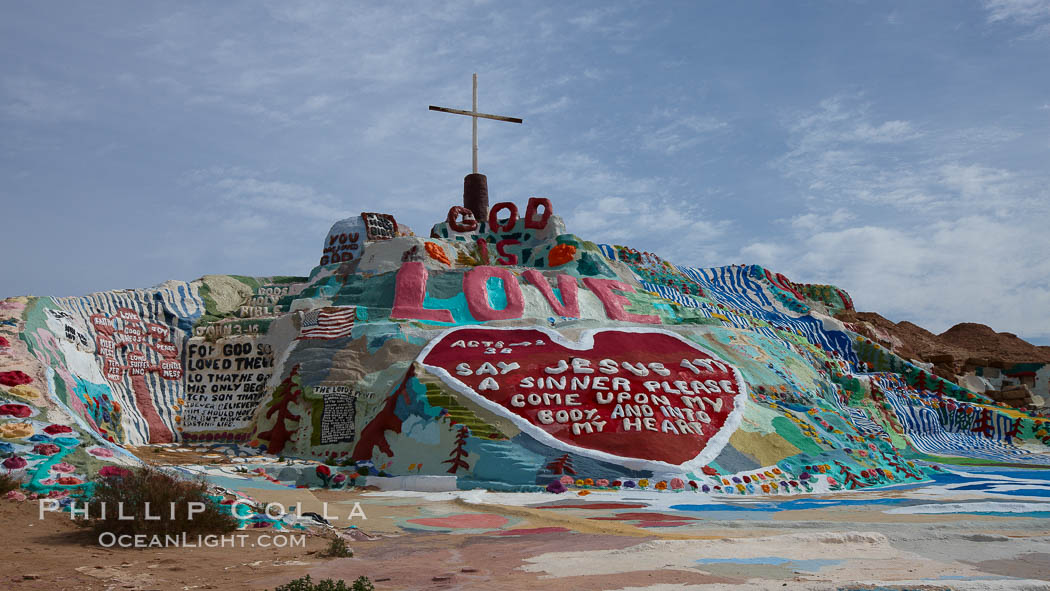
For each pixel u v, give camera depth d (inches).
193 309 1643.7
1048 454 1756.9
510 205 1989.4
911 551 534.9
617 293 1659.7
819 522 723.4
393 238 1750.7
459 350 1294.3
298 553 573.6
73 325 1342.3
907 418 1849.2
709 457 1127.6
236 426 1476.4
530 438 1109.7
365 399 1312.7
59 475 733.3
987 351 2792.8
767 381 1401.3
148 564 522.3
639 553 526.9
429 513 831.1
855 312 2428.6
